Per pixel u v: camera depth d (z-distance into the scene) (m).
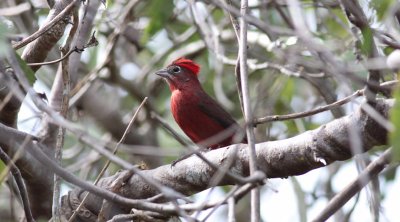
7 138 9.36
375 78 8.14
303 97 16.11
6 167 8.91
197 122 14.74
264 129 14.74
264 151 9.17
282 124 15.36
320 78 13.48
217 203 7.11
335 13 14.08
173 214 7.43
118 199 7.52
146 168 10.61
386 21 9.58
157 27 13.85
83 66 16.62
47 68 15.97
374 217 10.00
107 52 15.30
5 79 7.82
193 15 14.62
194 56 16.95
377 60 8.15
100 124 16.03
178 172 9.90
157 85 16.89
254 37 14.84
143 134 16.05
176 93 14.92
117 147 9.27
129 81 16.42
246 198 15.83
